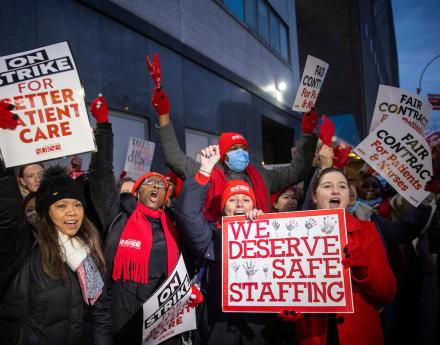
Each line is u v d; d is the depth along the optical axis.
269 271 2.21
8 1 4.73
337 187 2.39
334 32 29.66
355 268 2.13
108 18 6.34
